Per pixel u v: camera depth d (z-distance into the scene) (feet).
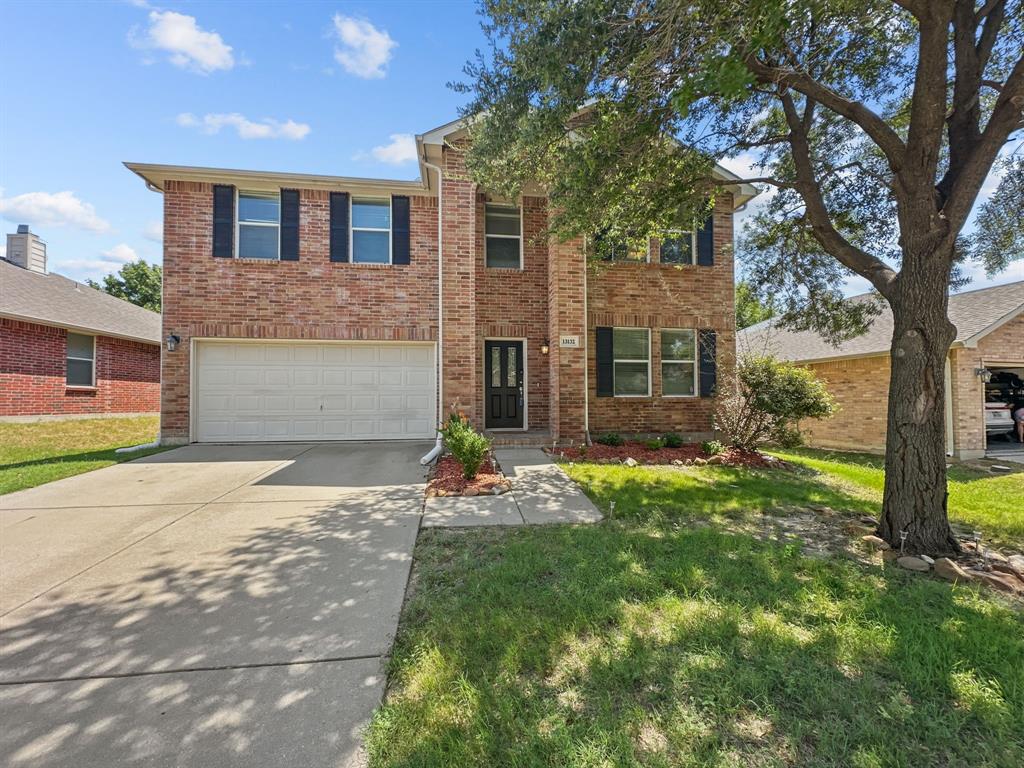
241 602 9.84
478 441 20.45
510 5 14.29
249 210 30.76
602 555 11.81
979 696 6.52
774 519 15.61
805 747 5.70
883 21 17.02
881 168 21.12
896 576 11.07
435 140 29.25
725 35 11.23
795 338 47.57
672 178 20.17
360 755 5.83
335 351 31.53
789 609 9.08
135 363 50.78
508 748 5.68
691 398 33.32
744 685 6.77
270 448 28.68
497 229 33.04
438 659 7.58
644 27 13.88
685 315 33.32
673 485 19.92
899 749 5.63
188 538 13.62
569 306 30.12
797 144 16.98
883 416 36.73
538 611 9.04
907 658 7.42
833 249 15.88
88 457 26.07
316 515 15.83
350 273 31.32
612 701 6.51
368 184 31.07
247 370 30.63
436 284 32.07
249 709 6.64
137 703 6.78
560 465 24.26
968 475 26.55
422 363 32.30
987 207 20.81
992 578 10.78
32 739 6.08
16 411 38.29
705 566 11.14
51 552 12.57
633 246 23.98
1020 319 35.01
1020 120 13.65
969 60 14.28
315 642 8.34
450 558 12.10
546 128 15.67
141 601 9.88
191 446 29.09
